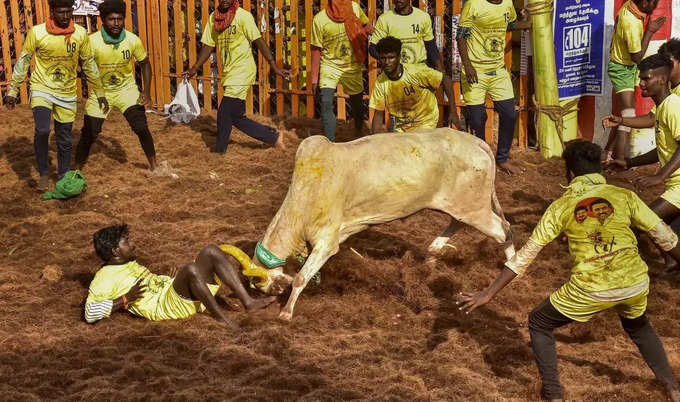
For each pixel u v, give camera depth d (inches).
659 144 233.9
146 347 211.6
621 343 216.7
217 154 384.8
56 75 323.6
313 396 184.7
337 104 430.3
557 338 220.8
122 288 227.3
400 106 309.6
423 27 354.3
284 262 232.2
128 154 386.6
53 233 296.5
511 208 322.0
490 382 193.8
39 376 193.9
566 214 174.6
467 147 237.9
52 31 314.7
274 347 208.8
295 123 424.2
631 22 333.4
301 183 225.3
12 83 324.2
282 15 430.6
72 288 251.6
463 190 238.5
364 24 380.5
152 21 456.1
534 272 264.7
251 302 225.5
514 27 350.9
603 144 372.8
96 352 207.2
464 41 345.7
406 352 211.3
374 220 235.5
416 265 265.3
